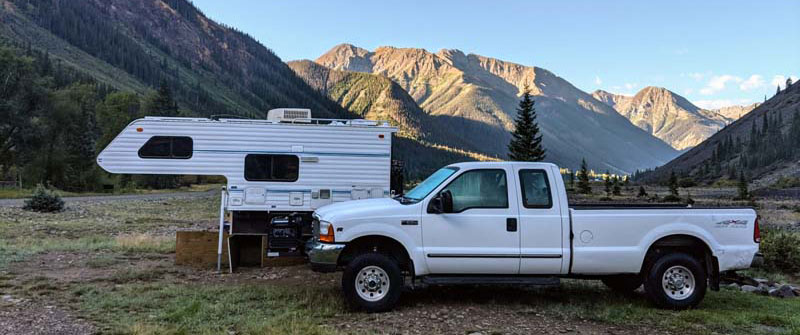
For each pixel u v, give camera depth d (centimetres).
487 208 698
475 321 641
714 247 710
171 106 9319
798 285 1012
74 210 2692
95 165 5978
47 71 12075
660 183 16338
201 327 590
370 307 674
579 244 697
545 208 702
